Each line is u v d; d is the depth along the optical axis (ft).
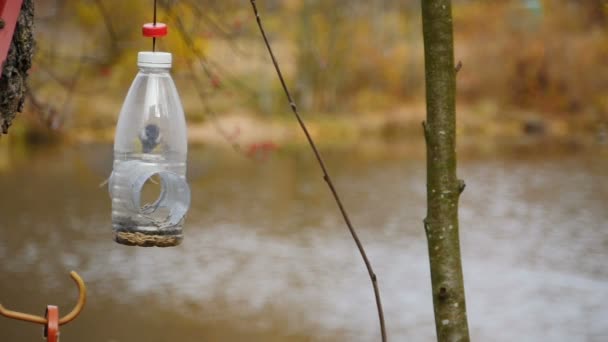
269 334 42.50
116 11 48.21
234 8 43.52
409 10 142.92
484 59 136.26
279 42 133.59
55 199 72.54
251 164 95.71
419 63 135.23
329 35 130.72
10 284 49.19
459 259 11.41
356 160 100.89
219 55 66.28
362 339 42.16
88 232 62.03
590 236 64.44
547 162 98.94
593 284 52.16
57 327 9.98
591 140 119.14
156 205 11.04
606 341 42.42
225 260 56.34
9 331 41.06
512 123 128.16
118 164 11.19
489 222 69.26
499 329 44.19
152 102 11.17
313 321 44.75
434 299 11.47
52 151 92.89
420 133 122.62
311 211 72.69
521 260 57.67
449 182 11.31
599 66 133.39
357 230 66.13
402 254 59.11
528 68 133.80
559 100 132.26
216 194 79.20
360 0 139.64
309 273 53.98
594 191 81.51
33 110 34.71
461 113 129.29
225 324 43.80
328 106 127.24
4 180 79.77
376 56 133.90
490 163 98.17
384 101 130.72
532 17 136.36
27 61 10.94
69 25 59.11
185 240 61.72
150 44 45.60
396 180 87.81
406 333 43.29
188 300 47.60
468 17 143.13
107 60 36.14
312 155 103.50
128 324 43.29
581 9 135.54
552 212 72.74
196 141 107.24
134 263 54.75
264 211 72.38
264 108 118.42
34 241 59.16
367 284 51.75
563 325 44.83
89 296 47.62
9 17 10.05
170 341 40.81
